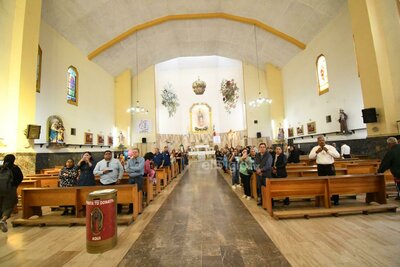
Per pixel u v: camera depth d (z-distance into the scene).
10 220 4.84
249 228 3.85
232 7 13.25
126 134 17.59
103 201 3.17
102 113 15.43
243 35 15.48
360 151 9.32
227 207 5.32
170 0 12.70
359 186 4.68
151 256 2.94
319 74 12.21
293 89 15.27
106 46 13.81
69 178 5.21
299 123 14.53
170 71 23.86
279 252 2.92
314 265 2.56
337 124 10.66
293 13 11.74
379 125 7.32
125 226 4.14
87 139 13.26
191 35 16.41
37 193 4.61
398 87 7.25
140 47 15.98
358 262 2.58
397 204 4.71
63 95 11.12
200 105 24.62
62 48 11.14
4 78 7.07
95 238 3.10
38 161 9.36
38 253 3.12
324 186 4.62
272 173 5.47
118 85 17.84
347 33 9.80
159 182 7.65
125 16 12.59
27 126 7.21
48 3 9.46
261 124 19.48
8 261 2.90
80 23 11.37
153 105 19.56
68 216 4.91
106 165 5.04
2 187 4.05
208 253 2.98
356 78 9.36
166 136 21.94
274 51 15.64
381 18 7.51
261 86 19.69
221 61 24.45
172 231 3.84
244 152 6.34
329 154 4.96
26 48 7.37
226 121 23.73
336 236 3.33
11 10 7.34
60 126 10.27
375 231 3.44
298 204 5.25
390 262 2.56
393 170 4.51
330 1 10.06
